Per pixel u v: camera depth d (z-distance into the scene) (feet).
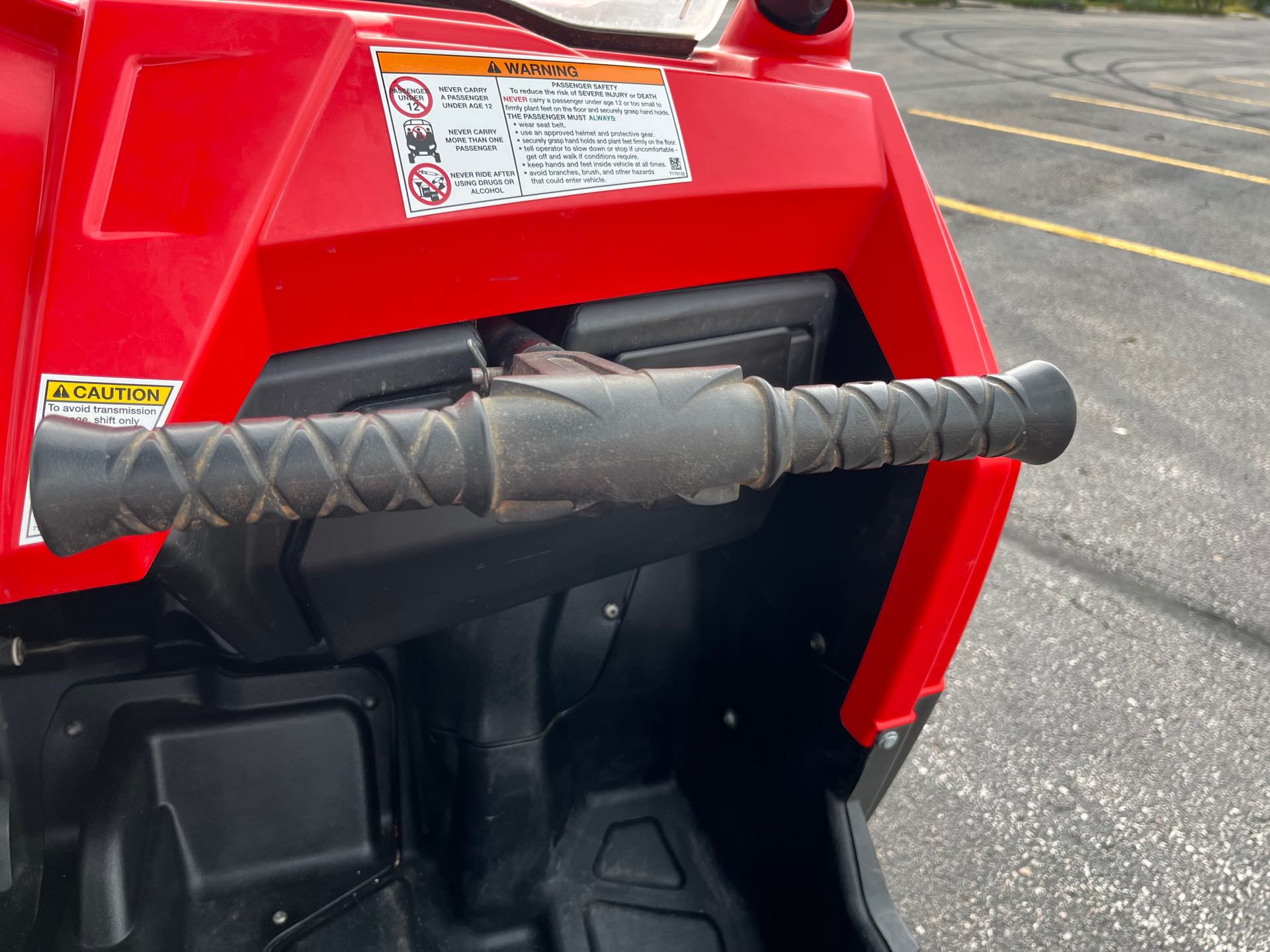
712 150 2.84
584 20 2.84
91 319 2.05
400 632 3.36
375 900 4.26
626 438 1.86
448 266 2.53
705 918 4.42
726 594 4.49
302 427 1.75
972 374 3.09
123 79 2.09
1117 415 11.88
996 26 50.67
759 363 3.38
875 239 3.25
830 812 4.00
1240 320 15.02
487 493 1.81
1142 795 6.64
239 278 2.19
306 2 2.46
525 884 4.39
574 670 4.56
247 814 4.12
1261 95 36.14
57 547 1.65
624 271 2.86
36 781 3.64
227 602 2.88
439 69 2.42
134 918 3.61
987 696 7.38
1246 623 8.46
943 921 5.66
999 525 3.32
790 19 3.17
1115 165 23.47
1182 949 5.65
